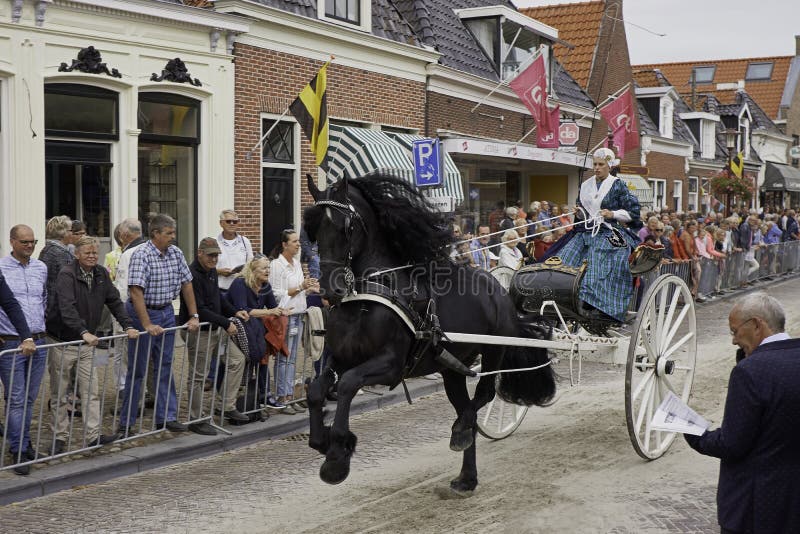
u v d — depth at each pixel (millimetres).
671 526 5047
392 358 5078
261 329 7570
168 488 5996
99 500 5719
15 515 5414
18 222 9641
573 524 5105
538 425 7719
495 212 20406
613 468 6301
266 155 12773
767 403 3195
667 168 29188
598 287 6730
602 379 9953
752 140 39781
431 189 13758
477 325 5895
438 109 16625
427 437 7395
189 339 7438
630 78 26219
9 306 6004
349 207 5074
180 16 11086
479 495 5703
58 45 9930
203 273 7438
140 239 8242
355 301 5137
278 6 12734
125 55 10672
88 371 6469
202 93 11672
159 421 7148
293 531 5082
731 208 33438
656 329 6855
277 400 8070
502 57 18938
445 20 18469
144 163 11195
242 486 6023
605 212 6805
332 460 4707
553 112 17281
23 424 5996
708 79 46844
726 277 19062
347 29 13703
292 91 13023
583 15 25312
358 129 14125
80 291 6551
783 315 3461
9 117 9539
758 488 3223
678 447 6922
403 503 5570
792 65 45094
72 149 10281
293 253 8359
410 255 5449
